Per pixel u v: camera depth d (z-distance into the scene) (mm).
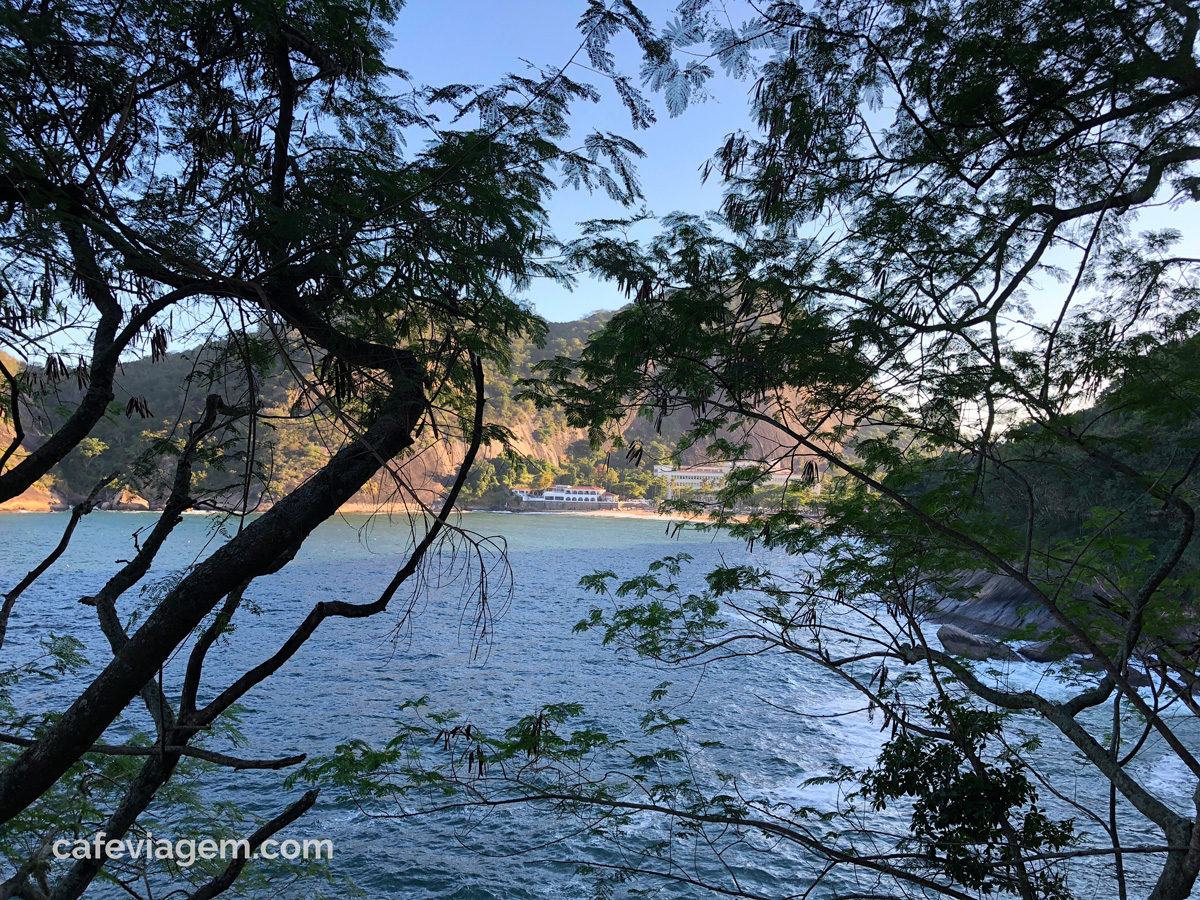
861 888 12453
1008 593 30766
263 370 3396
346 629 38094
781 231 5445
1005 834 6055
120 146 3307
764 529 7016
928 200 5270
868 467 6824
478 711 24562
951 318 5516
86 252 2992
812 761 19188
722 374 5488
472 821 15391
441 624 39688
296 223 3082
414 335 3586
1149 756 17094
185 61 3160
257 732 21844
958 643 26672
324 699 25641
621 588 8133
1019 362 5195
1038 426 5613
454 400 3758
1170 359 4688
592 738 6812
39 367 3590
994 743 11000
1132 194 4594
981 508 6352
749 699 25344
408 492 2990
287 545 2977
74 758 2893
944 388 5309
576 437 195250
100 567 61062
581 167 3648
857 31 4348
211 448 3453
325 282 3352
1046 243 5016
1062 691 20938
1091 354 4930
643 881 13203
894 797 6359
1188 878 4523
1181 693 5184
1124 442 5258
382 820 15594
